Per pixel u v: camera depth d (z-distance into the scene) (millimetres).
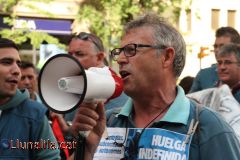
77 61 2109
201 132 2354
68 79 2143
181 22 15219
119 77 2320
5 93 3359
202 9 17422
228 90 3531
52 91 2213
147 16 2453
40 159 3396
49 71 2207
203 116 2383
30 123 3400
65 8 14945
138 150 2416
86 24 14164
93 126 2305
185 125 2379
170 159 2340
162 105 2467
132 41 2391
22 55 14055
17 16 13930
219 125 2357
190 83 6145
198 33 16734
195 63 16578
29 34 12672
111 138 2518
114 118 2590
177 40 2436
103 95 2219
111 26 12828
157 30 2400
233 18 18203
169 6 13242
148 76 2389
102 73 2221
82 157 2408
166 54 2410
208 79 5266
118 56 2432
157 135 2391
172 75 2469
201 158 2336
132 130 2482
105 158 2498
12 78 3383
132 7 12594
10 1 13258
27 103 3461
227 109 3408
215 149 2311
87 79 2105
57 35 15070
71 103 2158
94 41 4293
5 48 3412
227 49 4547
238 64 4543
